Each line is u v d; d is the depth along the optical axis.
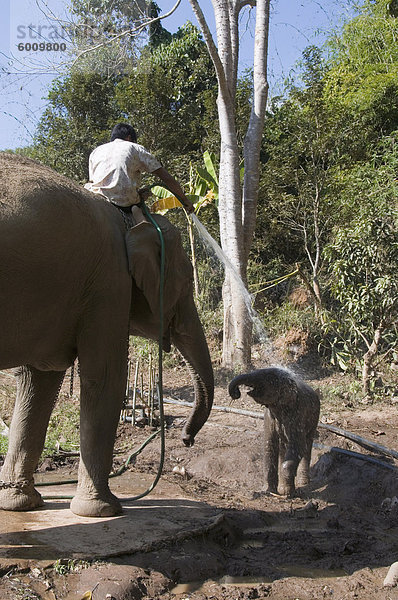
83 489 4.91
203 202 14.54
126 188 5.08
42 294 4.17
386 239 10.55
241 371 12.44
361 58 19.45
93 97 20.38
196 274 15.55
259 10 13.52
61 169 20.11
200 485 6.53
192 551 4.49
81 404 4.86
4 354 4.22
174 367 13.20
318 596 4.12
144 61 19.14
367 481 6.75
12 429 5.15
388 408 10.10
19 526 4.61
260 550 4.86
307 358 13.31
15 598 3.62
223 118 13.03
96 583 3.88
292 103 16.45
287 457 6.42
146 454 7.52
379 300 10.56
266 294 16.45
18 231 3.93
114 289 4.68
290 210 16.19
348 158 16.08
